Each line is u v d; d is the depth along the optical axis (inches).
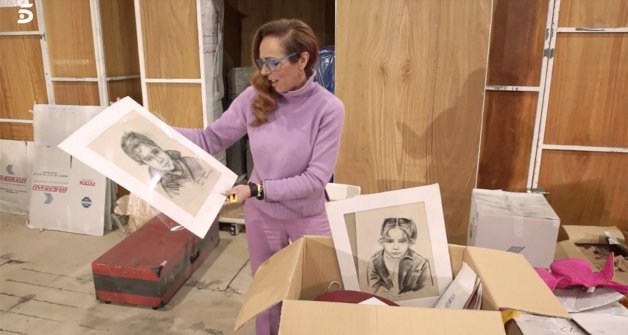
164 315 85.0
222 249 112.1
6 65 129.8
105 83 122.9
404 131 90.6
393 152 92.1
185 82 111.2
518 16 90.0
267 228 60.6
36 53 126.6
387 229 42.6
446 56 84.9
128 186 47.7
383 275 42.2
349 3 86.7
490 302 34.2
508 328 39.3
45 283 95.8
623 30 84.8
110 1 122.9
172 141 54.5
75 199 121.4
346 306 29.9
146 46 110.9
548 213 75.8
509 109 95.5
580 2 85.8
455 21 83.0
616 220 95.2
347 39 88.4
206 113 112.0
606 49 87.0
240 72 133.3
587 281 44.0
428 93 87.5
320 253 43.1
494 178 100.4
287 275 35.7
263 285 37.1
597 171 93.7
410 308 29.8
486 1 81.0
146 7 108.2
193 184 51.4
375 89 89.6
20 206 133.4
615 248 85.0
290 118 55.0
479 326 28.4
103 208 119.6
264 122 55.7
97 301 89.3
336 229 42.4
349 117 92.1
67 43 122.0
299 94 53.9
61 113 122.6
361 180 95.0
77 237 118.8
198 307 87.7
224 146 62.9
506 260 39.8
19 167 131.9
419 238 42.5
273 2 140.6
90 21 118.6
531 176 97.0
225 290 93.8
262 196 53.1
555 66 90.3
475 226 78.5
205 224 48.9
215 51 114.4
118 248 92.8
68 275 99.3
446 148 89.4
